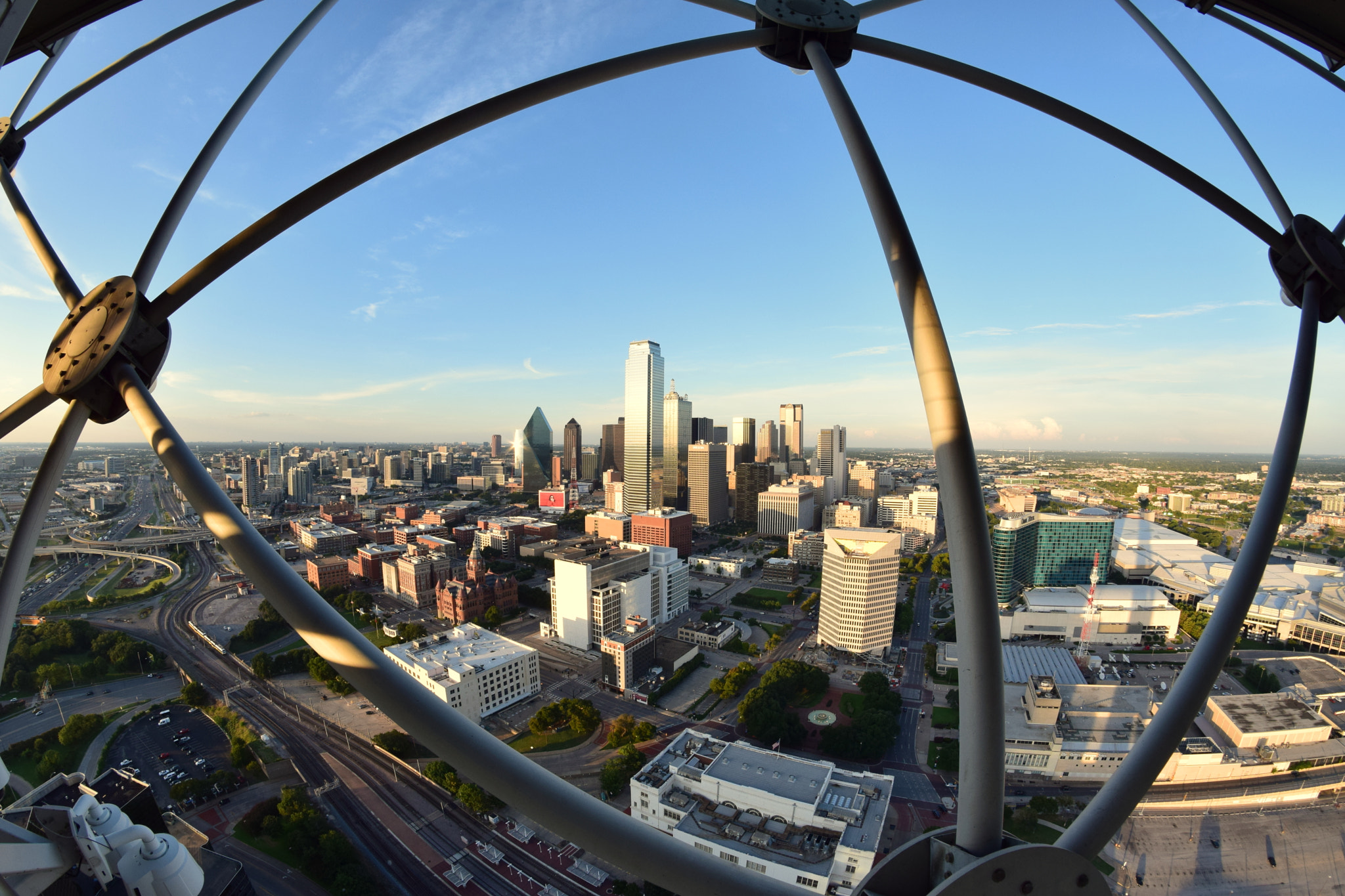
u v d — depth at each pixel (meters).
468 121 12.36
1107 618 170.12
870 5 16.20
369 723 115.44
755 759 88.00
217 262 12.48
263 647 156.88
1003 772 9.51
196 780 97.12
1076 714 108.81
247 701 124.94
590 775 99.81
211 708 121.00
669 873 9.08
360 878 72.81
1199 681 11.70
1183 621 174.88
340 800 91.81
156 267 14.27
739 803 81.25
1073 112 15.54
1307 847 84.25
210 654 152.88
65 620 163.62
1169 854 83.06
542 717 110.50
